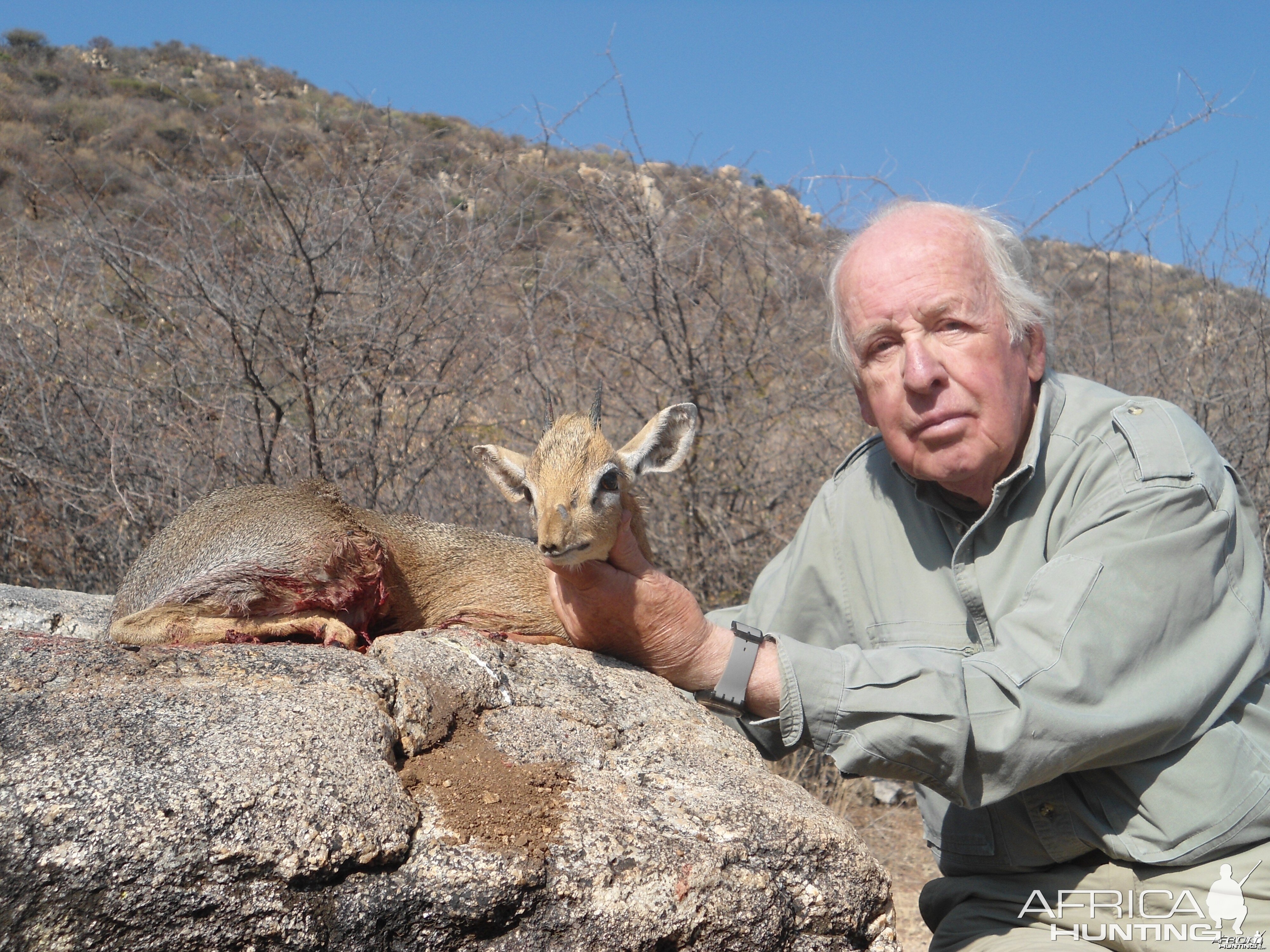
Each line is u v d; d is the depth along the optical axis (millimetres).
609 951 831
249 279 2361
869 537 1169
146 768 792
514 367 2482
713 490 2348
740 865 881
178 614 1081
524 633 1210
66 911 744
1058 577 985
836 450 2438
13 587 1321
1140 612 965
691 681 1057
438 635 1036
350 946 793
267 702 872
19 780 768
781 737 1022
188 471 2225
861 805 2234
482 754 918
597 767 935
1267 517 2246
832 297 1160
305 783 812
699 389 2342
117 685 860
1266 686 1032
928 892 1187
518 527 2375
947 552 1127
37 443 2236
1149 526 987
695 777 947
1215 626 996
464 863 822
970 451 1062
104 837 756
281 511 1135
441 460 2332
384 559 1171
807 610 1205
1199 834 981
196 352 2334
